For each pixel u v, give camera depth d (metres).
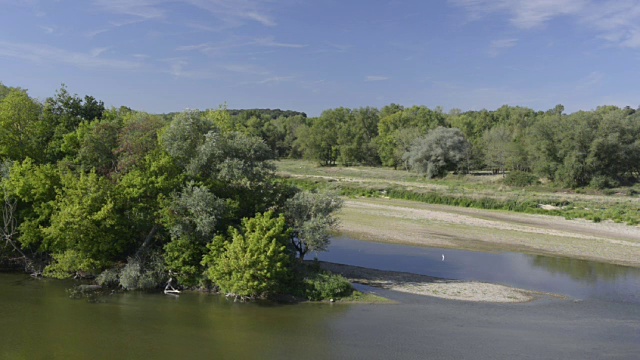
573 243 48.41
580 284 34.03
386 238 46.75
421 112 159.50
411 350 21.00
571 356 20.95
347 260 37.97
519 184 97.38
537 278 35.31
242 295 26.77
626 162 93.69
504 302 29.09
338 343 21.56
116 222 28.52
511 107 183.12
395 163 138.12
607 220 63.41
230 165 30.48
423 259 39.50
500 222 59.09
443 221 57.72
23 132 35.78
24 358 18.86
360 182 97.25
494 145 116.38
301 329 23.12
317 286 27.92
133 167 30.95
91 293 27.55
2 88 42.06
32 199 30.39
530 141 103.75
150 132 32.22
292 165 145.88
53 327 22.27
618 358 20.91
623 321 26.19
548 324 25.25
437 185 97.19
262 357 19.88
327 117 165.50
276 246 27.12
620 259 42.50
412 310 26.62
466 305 28.06
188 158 31.48
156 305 25.92
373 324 24.09
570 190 92.12
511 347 21.72
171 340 21.30
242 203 30.91
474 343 22.02
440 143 113.25
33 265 30.98
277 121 197.38
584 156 93.88
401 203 73.62
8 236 30.12
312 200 30.53
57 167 33.78
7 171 32.50
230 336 21.98
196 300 26.95
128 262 28.91
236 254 26.72
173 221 28.00
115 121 34.97
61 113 39.62
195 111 32.50
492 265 38.69
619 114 96.75
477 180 106.50
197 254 28.72
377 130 175.12
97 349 20.06
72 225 27.36
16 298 26.16
